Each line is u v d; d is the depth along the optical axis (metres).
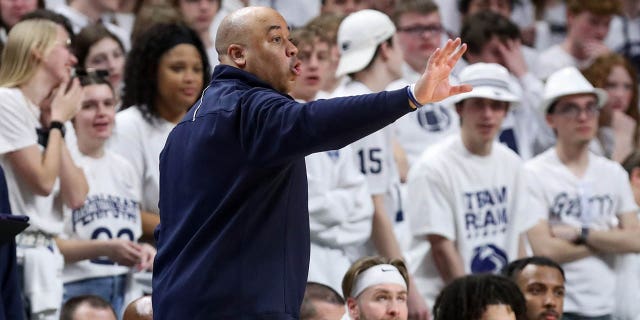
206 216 8.18
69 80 13.13
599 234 15.71
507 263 15.23
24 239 12.65
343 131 7.56
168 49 14.16
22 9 16.67
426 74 7.53
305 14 20.09
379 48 15.30
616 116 18.69
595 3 20.16
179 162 8.30
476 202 15.19
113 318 12.02
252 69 8.34
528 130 18.44
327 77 15.88
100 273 13.43
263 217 8.15
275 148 7.75
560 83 16.25
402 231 15.65
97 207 13.62
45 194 12.66
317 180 14.13
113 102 13.82
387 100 7.53
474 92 15.08
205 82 14.38
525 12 21.66
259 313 8.03
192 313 8.06
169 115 14.31
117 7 18.27
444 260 15.00
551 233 15.84
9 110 12.62
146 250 13.39
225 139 8.04
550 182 16.14
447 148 15.30
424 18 18.08
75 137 13.66
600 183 16.25
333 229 14.23
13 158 12.61
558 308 13.35
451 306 11.78
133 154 14.09
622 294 15.91
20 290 11.46
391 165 15.43
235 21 8.41
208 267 8.05
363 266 11.91
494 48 18.42
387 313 11.76
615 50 21.86
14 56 12.91
